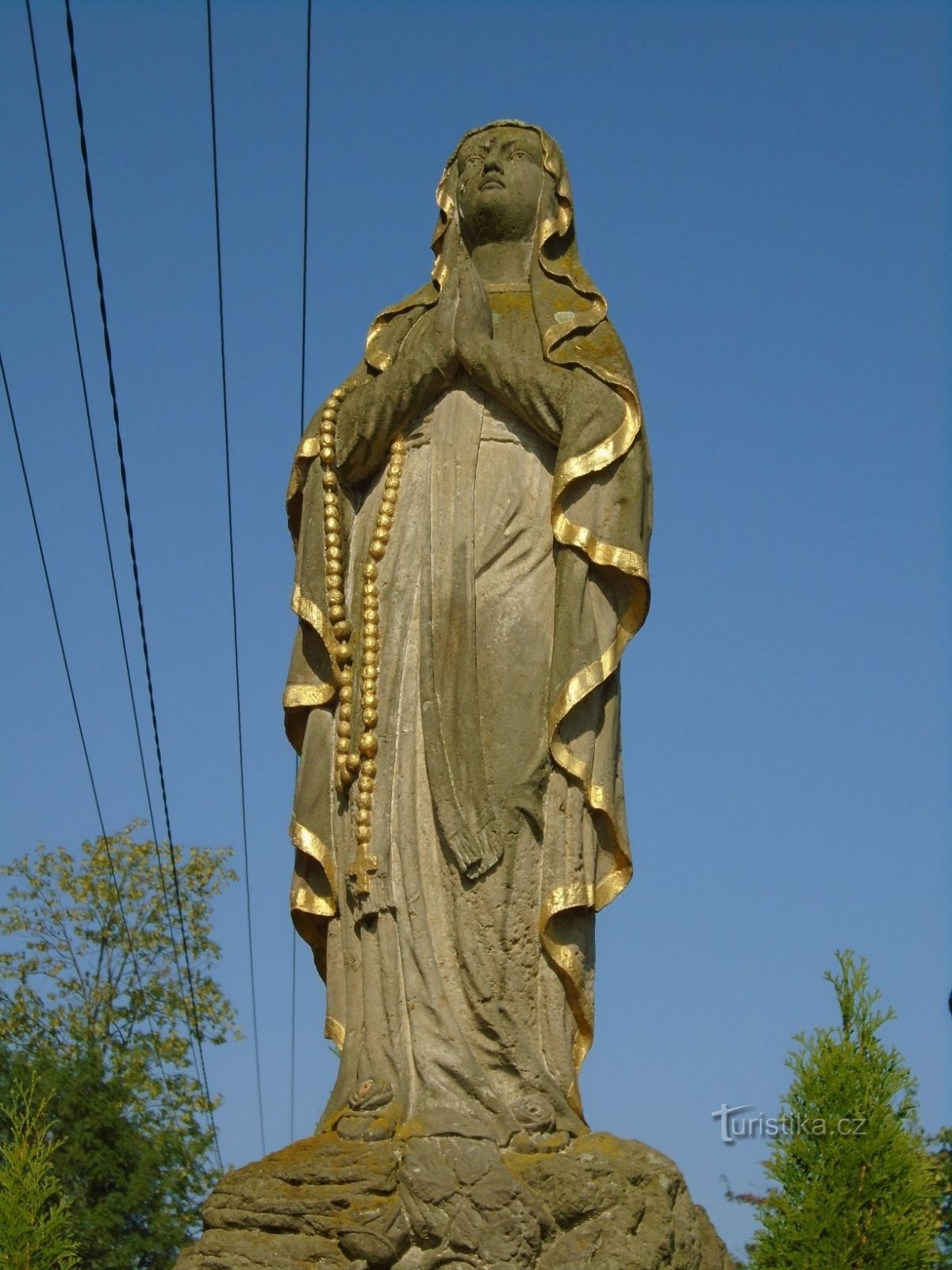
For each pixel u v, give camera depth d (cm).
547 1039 905
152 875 3134
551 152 1057
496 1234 829
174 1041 2967
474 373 980
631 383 974
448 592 947
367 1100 882
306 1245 833
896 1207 968
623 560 948
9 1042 2738
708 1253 884
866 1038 1020
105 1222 2338
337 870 943
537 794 923
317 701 969
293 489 1017
